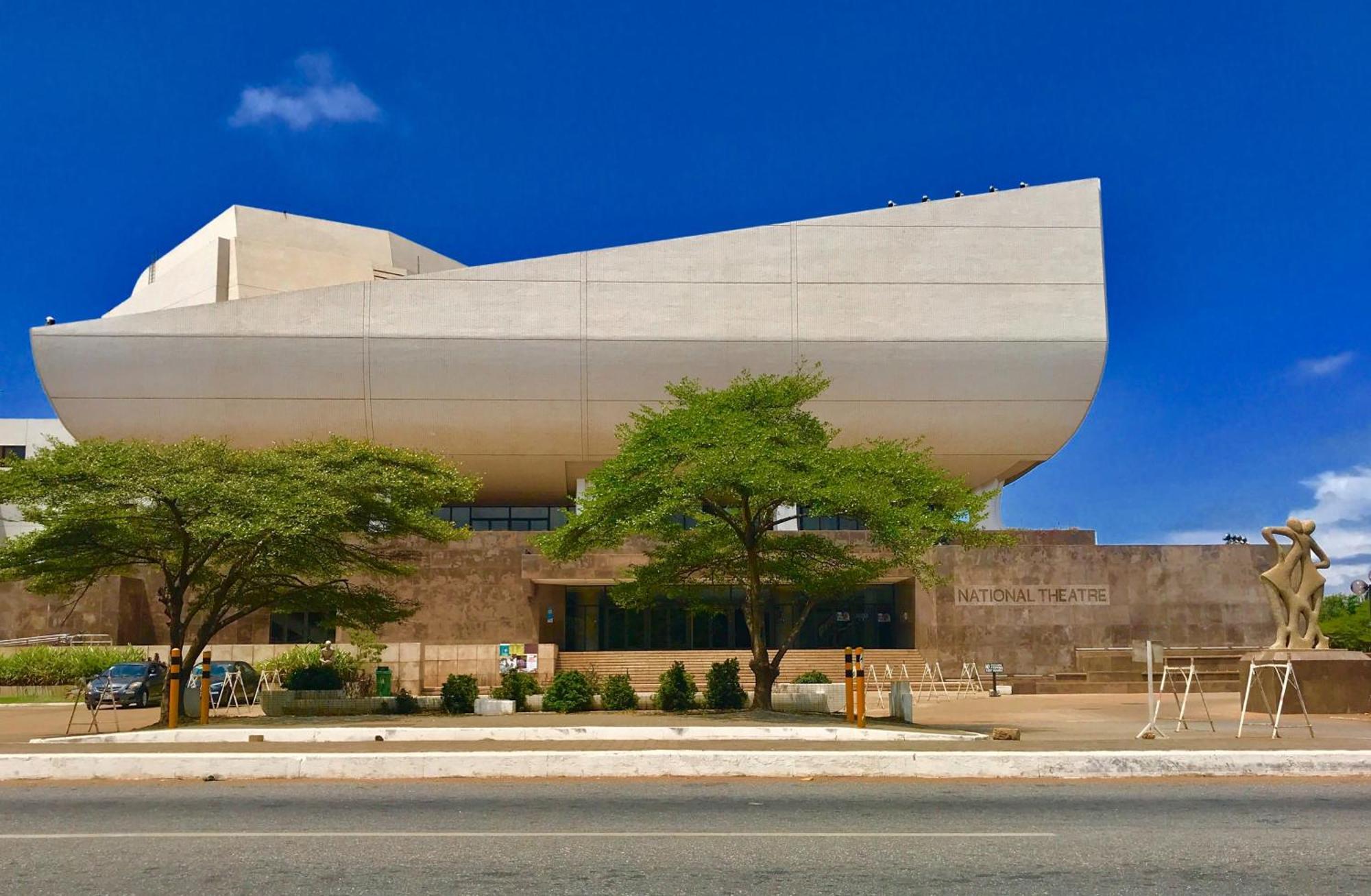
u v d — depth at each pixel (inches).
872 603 1966.0
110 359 2007.9
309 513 848.3
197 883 262.4
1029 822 345.7
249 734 685.9
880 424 2105.1
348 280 2554.1
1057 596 1619.1
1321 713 871.1
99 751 556.4
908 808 374.6
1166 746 575.2
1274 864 285.1
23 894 252.5
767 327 2066.9
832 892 254.2
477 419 2073.1
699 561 959.0
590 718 838.5
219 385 2026.3
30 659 1417.3
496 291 2059.5
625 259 2076.8
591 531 879.7
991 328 2086.6
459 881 264.1
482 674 1502.2
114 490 834.2
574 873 272.1
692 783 439.5
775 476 801.6
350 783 441.7
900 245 2105.1
